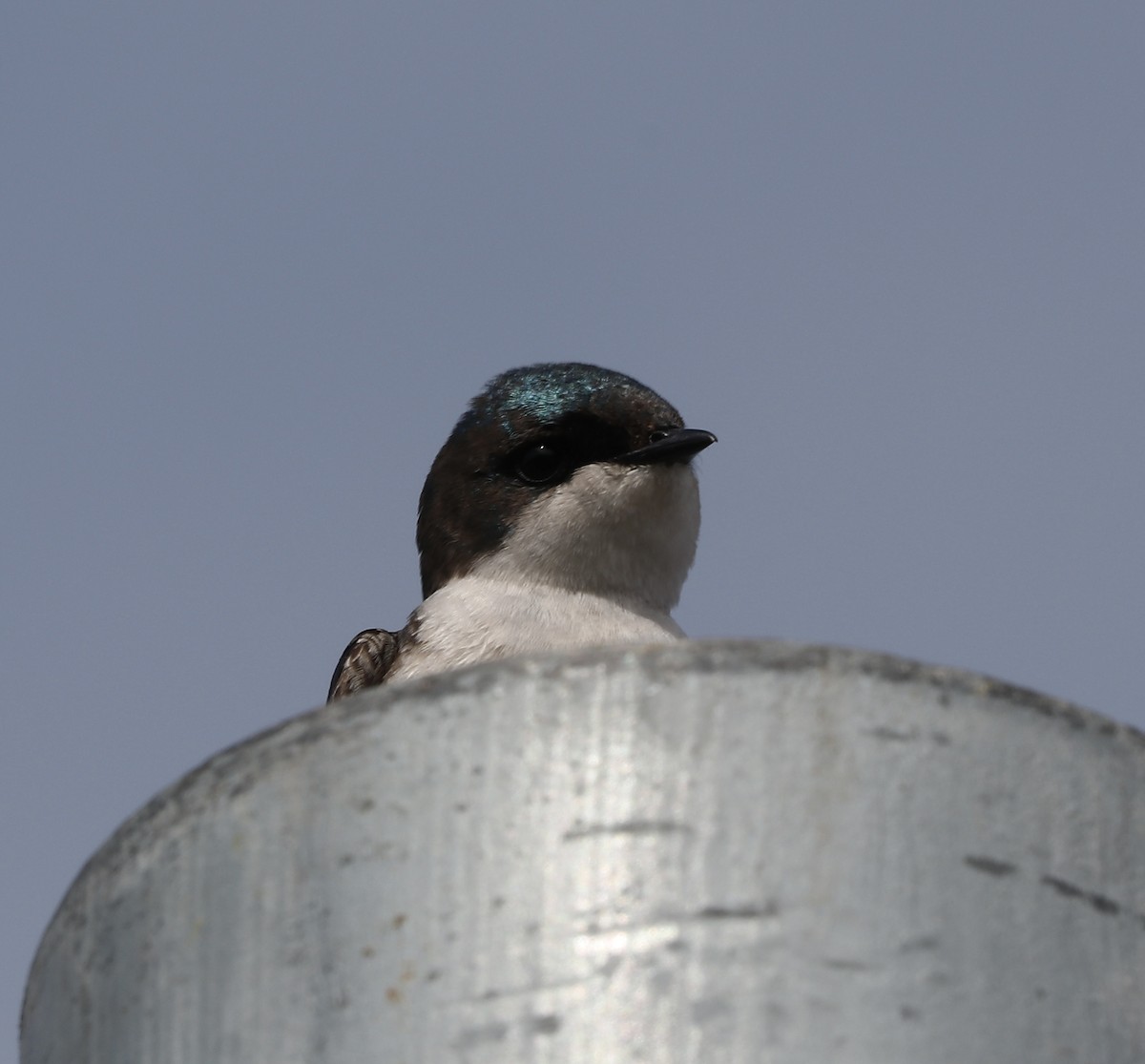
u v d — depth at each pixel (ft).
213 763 31.81
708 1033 27.66
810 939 28.37
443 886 29.17
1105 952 29.45
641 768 29.63
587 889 28.71
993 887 29.27
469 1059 27.89
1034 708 30.86
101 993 31.27
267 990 29.58
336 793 30.42
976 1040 28.09
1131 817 30.71
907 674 30.55
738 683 30.14
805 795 29.48
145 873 31.58
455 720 30.27
